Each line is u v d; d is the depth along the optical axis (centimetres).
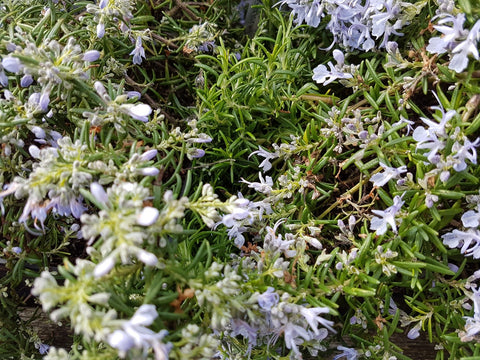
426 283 17
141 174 14
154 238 12
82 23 19
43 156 14
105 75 19
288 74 19
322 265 16
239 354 16
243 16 26
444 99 15
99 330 11
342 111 17
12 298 18
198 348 12
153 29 22
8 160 16
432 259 16
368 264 16
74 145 14
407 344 19
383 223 15
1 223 17
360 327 17
